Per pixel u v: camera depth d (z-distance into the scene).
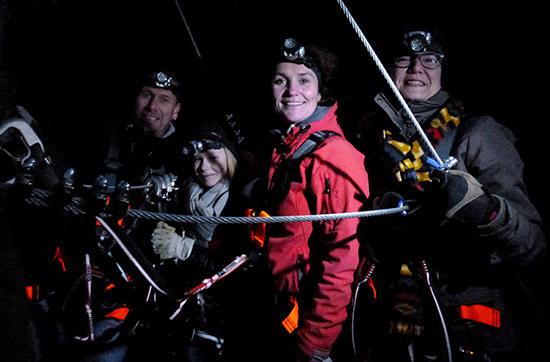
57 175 2.78
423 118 2.37
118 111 4.60
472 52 3.81
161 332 2.78
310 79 2.67
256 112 4.73
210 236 2.97
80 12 4.63
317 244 2.52
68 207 2.28
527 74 3.59
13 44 4.21
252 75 4.76
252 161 2.93
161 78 3.25
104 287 2.89
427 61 2.40
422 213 2.02
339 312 2.43
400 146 2.34
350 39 4.20
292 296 2.55
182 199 3.02
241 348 2.79
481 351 2.14
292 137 2.64
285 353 2.62
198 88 4.77
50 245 2.67
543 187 3.48
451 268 2.17
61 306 2.91
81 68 4.71
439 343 2.13
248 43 4.77
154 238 2.92
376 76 3.98
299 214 2.50
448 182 1.92
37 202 2.29
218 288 2.92
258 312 2.71
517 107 3.63
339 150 2.46
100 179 2.21
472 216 1.94
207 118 4.67
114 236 2.32
